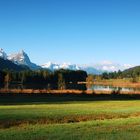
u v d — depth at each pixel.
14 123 40.41
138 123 40.84
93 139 30.34
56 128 35.88
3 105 69.44
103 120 44.31
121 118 47.59
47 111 53.69
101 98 103.00
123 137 31.47
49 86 199.62
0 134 31.92
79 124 39.41
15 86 194.88
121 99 100.88
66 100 91.88
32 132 33.16
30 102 81.50
